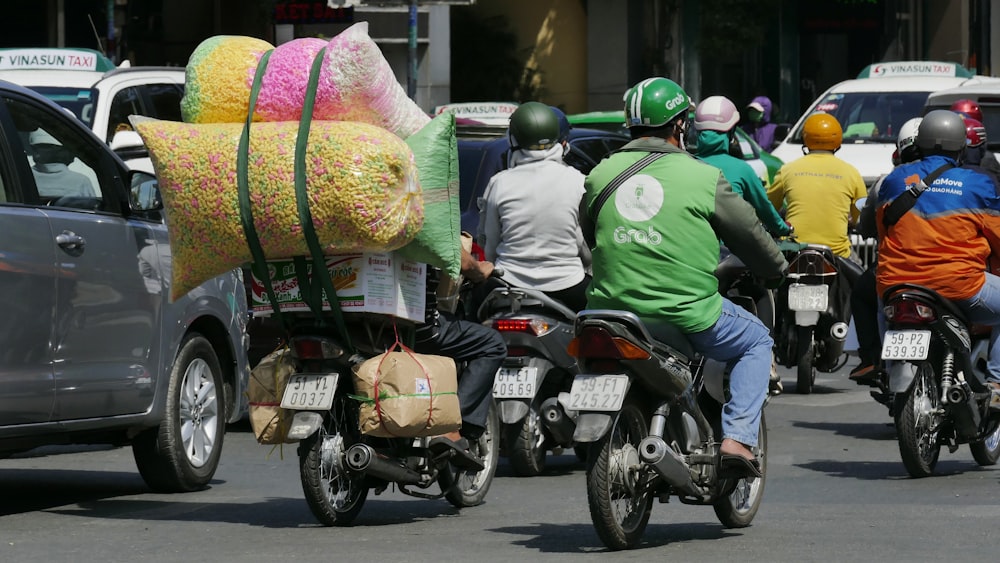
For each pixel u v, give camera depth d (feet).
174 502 56.85
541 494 59.00
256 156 46.50
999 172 65.67
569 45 234.58
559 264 61.72
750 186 69.82
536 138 62.13
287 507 55.31
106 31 185.06
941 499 56.54
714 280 45.88
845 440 72.95
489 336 53.06
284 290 48.39
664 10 234.79
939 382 61.67
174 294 49.14
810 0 253.44
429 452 50.96
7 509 55.21
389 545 47.16
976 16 219.00
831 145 90.74
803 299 86.28
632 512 46.19
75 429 53.36
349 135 46.09
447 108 135.85
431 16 192.65
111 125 97.50
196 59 48.47
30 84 98.17
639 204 45.68
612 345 43.34
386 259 48.34
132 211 56.80
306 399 47.67
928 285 60.29
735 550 45.91
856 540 47.47
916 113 135.33
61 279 52.39
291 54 47.73
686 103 47.16
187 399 59.16
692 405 46.57
